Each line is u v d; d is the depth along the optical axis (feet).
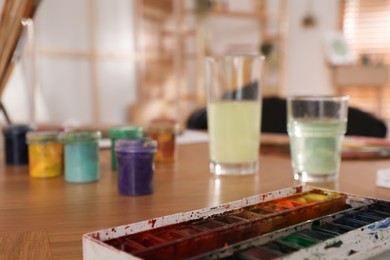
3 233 1.44
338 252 1.11
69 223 1.55
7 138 2.81
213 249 1.11
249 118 2.41
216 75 2.41
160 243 1.12
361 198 1.46
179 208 1.75
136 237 1.18
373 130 4.78
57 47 9.82
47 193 2.03
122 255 1.01
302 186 1.65
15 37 2.73
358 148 3.24
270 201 1.50
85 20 10.16
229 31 12.52
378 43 13.39
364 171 2.53
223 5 11.85
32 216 1.64
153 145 1.99
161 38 11.25
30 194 2.01
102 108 10.52
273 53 12.56
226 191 2.04
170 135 2.83
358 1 13.51
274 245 1.12
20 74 9.29
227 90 2.41
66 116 10.03
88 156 2.26
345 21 13.69
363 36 13.57
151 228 1.24
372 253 1.18
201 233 1.11
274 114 5.25
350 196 1.49
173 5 11.34
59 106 9.92
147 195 1.97
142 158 1.97
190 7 11.64
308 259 1.06
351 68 13.26
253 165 2.47
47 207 1.77
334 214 1.32
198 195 1.97
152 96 11.18
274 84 12.67
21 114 9.42
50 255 1.24
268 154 3.11
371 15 13.42
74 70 10.10
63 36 9.90
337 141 2.26
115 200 1.89
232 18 12.53
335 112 2.24
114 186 2.17
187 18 11.97
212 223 1.31
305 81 13.70
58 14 9.80
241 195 1.96
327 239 1.15
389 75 13.16
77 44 10.11
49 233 1.44
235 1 12.66
